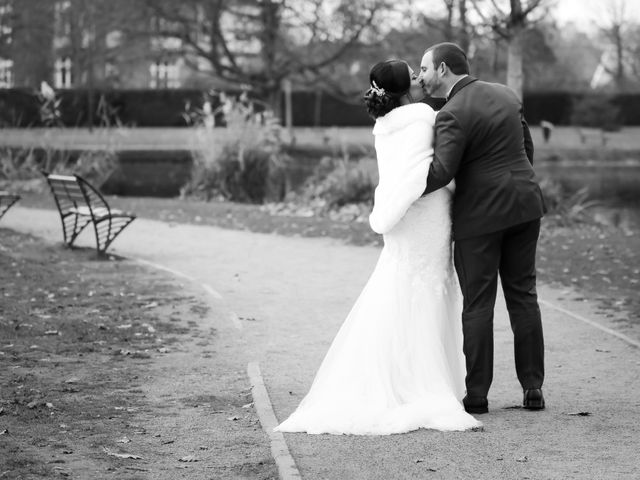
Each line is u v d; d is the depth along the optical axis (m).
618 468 5.08
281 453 5.36
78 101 54.91
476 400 6.27
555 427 5.93
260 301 10.82
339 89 49.16
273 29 47.41
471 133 6.12
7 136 36.31
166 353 8.37
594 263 13.65
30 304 10.31
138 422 6.23
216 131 27.12
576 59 81.31
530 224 6.28
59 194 14.62
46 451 5.49
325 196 22.66
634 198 28.34
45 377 7.38
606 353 8.30
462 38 28.16
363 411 5.90
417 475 5.00
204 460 5.42
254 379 7.26
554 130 58.62
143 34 47.19
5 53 55.94
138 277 12.33
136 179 33.53
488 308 6.24
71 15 55.34
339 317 9.95
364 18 44.31
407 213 6.16
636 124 60.56
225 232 17.45
